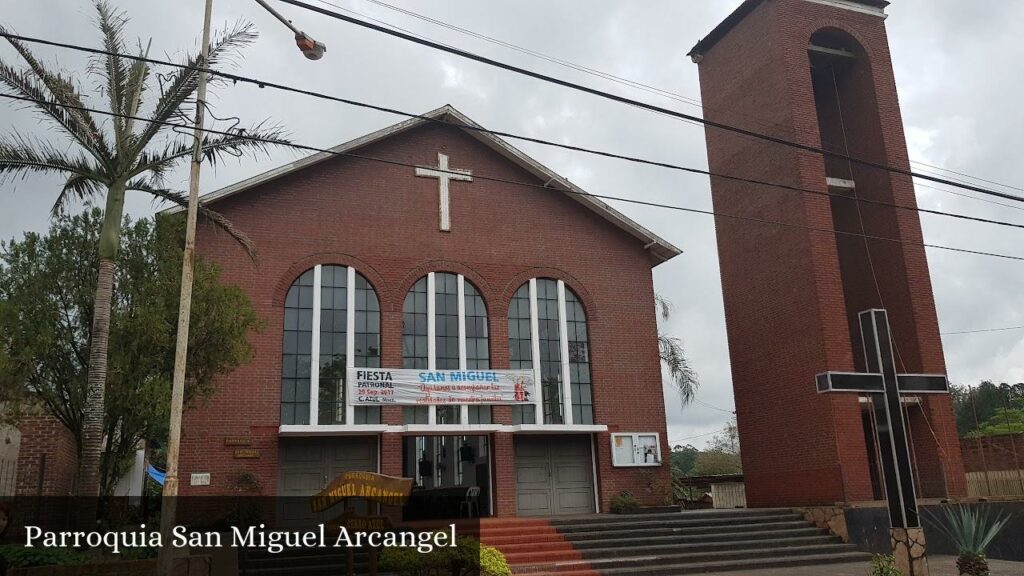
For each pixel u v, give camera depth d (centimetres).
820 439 2336
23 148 1570
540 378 2442
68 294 1666
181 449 2050
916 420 2469
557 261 2559
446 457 2912
